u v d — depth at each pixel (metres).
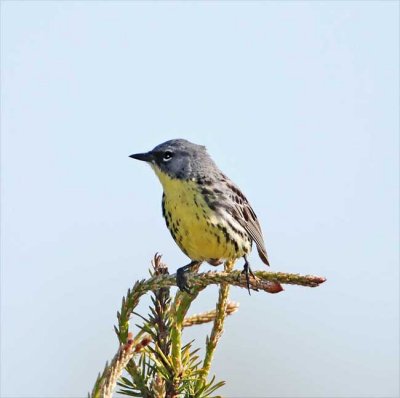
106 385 6.28
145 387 8.06
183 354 8.33
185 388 8.15
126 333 8.45
